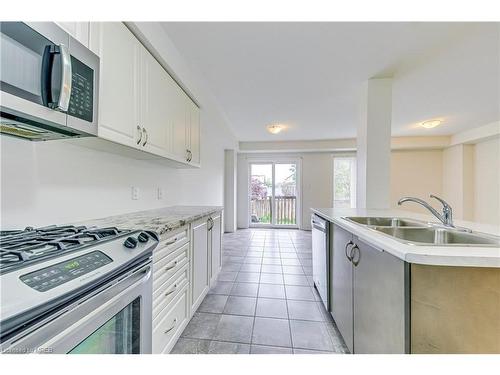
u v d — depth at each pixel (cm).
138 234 113
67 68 85
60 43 87
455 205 580
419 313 93
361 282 138
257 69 259
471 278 91
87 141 131
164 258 141
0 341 50
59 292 60
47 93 81
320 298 243
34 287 57
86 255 78
